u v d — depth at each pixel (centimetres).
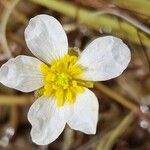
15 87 7
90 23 9
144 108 9
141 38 9
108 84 9
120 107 9
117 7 9
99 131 9
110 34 9
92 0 9
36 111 7
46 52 7
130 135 9
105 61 7
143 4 9
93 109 7
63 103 7
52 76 7
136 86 9
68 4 9
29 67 7
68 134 9
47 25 7
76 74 7
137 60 9
